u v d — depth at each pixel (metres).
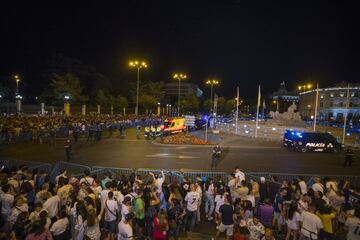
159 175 12.84
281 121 76.75
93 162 22.14
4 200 8.70
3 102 85.94
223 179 14.70
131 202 9.20
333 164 24.55
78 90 81.88
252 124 70.81
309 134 30.47
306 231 8.38
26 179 10.88
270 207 9.50
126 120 51.62
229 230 9.05
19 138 30.30
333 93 111.06
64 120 40.28
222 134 45.31
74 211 8.23
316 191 10.69
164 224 8.25
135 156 25.08
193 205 10.23
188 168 20.92
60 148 27.73
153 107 99.56
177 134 40.09
